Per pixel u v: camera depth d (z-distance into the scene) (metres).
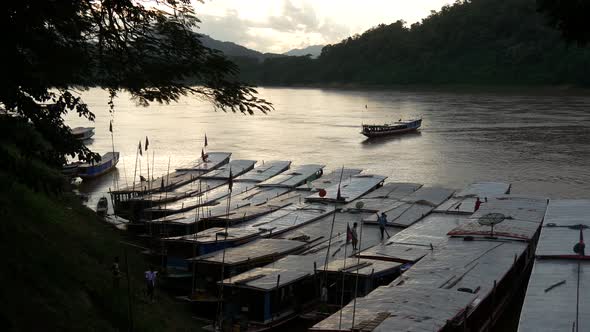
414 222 32.81
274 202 37.88
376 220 32.66
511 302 25.25
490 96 139.00
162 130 86.88
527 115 96.81
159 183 44.12
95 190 48.34
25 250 17.83
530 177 51.50
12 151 15.45
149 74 12.06
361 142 74.38
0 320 13.74
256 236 30.23
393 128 78.06
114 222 37.91
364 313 18.83
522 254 26.02
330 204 37.25
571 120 88.25
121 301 20.14
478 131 79.50
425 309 19.06
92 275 20.47
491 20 172.62
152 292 23.11
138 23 12.12
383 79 185.38
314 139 77.56
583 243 23.75
